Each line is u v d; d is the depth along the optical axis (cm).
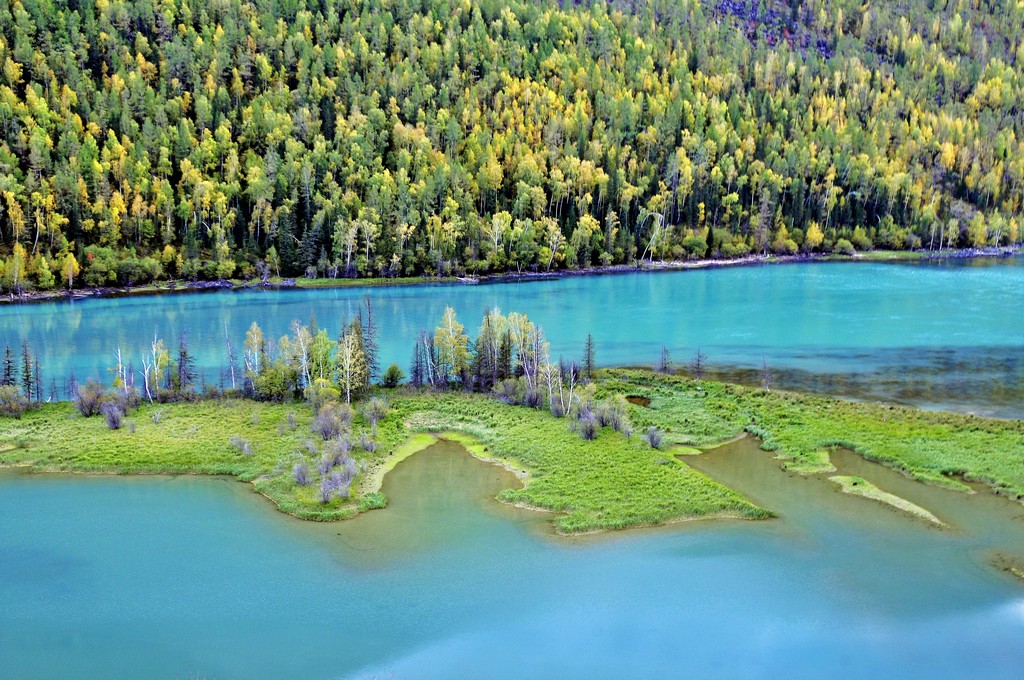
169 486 5966
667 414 7869
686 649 3781
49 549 4894
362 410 7981
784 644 3816
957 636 3875
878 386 9106
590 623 4009
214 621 4059
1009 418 7725
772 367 10238
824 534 5031
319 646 3831
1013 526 5125
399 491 5859
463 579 4472
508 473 6256
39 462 6431
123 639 3897
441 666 3669
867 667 3634
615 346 11844
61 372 10312
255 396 8469
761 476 6119
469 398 8531
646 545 4884
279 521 5312
